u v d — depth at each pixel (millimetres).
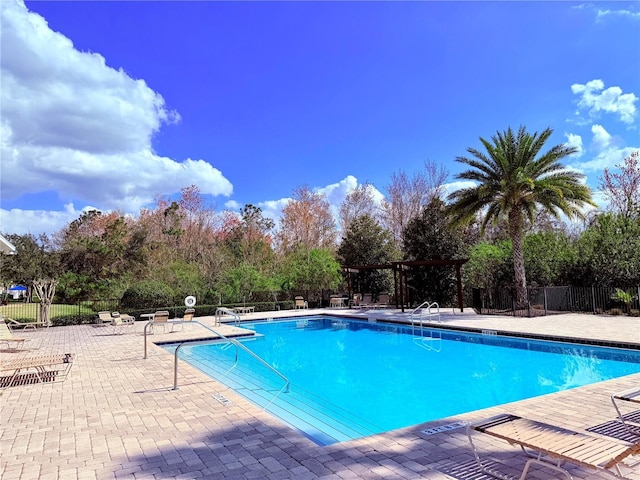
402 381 9109
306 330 18047
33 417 5801
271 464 4105
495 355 11664
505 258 22406
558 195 17891
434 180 36188
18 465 4207
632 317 16062
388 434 4859
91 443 4789
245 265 28172
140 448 4613
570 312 18297
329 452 4375
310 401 7598
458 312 20203
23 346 12781
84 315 19906
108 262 31234
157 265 31500
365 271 27047
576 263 19938
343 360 11555
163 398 6723
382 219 37938
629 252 18203
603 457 3100
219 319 18750
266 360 11625
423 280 23922
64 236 38250
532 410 5625
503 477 3684
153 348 12203
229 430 5156
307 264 27516
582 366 10055
